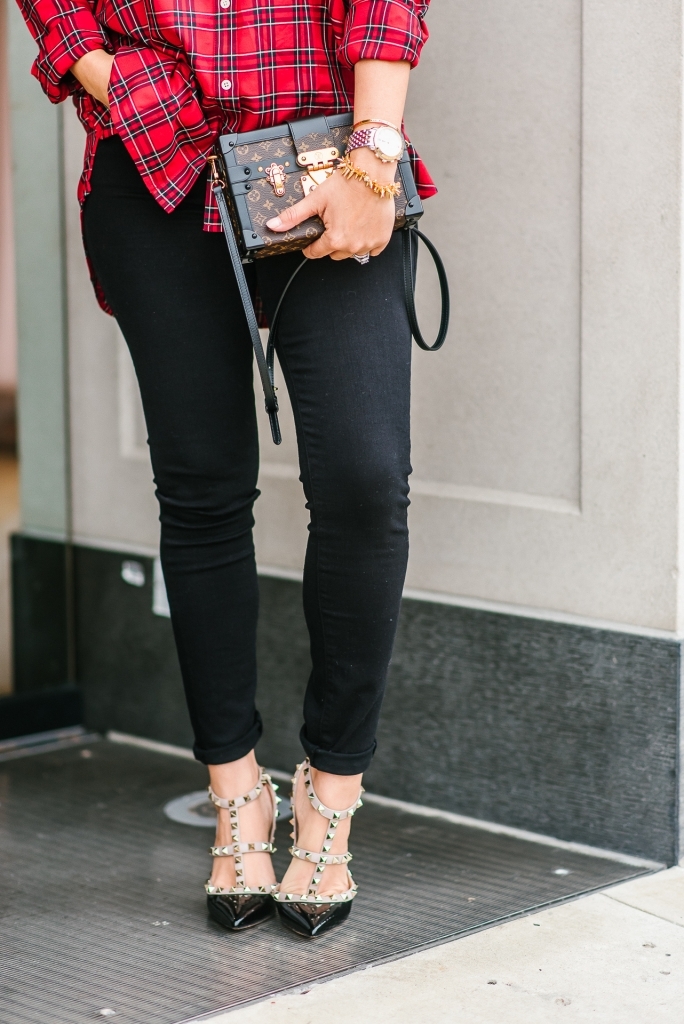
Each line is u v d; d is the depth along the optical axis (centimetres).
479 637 238
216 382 186
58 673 314
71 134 296
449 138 237
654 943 188
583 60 214
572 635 225
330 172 168
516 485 236
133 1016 167
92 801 261
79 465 312
